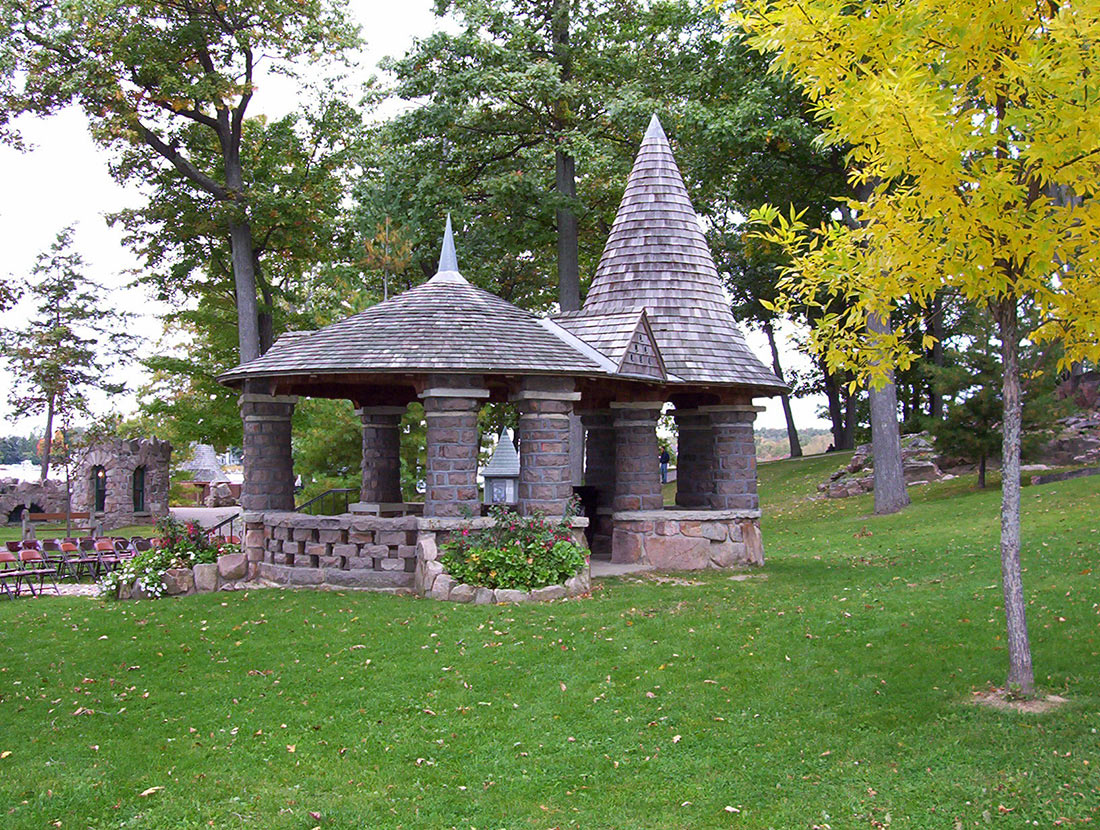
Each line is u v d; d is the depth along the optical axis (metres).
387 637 11.09
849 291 8.52
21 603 16.23
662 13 28.00
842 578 14.60
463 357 13.77
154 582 15.02
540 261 36.34
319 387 17.34
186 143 29.94
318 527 14.68
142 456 37.31
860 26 7.63
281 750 7.89
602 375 14.45
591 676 9.52
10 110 24.84
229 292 33.25
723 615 11.77
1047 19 7.48
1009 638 8.31
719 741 7.86
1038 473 25.23
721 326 17.41
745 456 16.91
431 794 7.05
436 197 27.53
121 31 25.39
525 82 25.12
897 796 6.68
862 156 8.12
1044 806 6.32
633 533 16.38
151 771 7.49
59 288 28.84
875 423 25.66
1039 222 7.29
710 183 29.52
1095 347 8.20
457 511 13.98
